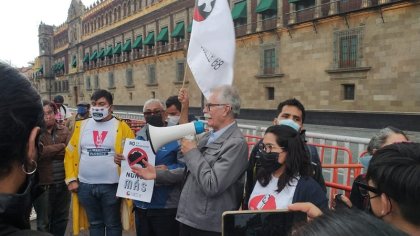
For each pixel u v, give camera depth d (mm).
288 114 3215
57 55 81125
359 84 22469
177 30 39781
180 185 3408
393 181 1287
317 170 2646
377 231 701
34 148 951
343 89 23641
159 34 44344
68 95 75188
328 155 6629
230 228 1675
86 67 65750
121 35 54062
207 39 3836
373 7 21078
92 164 3729
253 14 30453
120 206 3861
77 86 70125
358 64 22344
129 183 3355
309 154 2393
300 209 1684
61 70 78938
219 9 3859
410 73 19828
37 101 947
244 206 2746
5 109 858
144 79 47719
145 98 47750
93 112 3762
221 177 2559
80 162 3807
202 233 2727
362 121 22188
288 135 2314
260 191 2443
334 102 23984
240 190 2807
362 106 22344
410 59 19797
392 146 1431
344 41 23250
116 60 55062
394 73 20562
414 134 17375
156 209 3402
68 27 73312
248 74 30984
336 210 793
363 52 22125
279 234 1670
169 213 3402
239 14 31016
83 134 3818
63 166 4293
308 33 25500
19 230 879
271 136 2336
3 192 872
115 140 3754
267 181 2414
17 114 876
